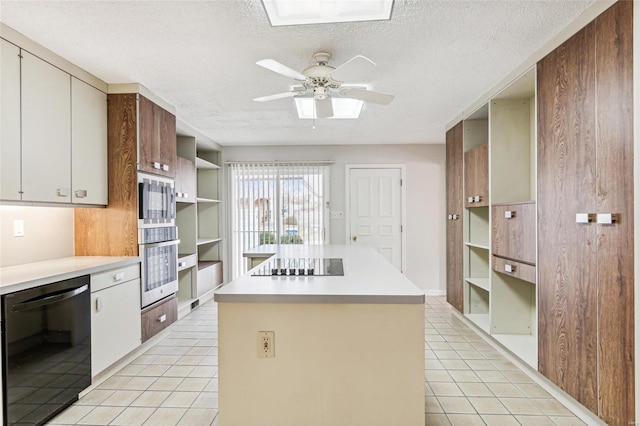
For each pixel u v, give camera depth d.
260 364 1.59
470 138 3.88
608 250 1.83
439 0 1.86
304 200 5.56
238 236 5.60
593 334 1.95
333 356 1.58
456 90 3.23
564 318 2.21
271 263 2.48
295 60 2.58
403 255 5.52
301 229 5.56
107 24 2.07
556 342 2.29
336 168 5.58
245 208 5.59
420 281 5.53
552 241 2.32
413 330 1.58
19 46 2.17
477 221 3.94
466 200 3.86
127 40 2.27
